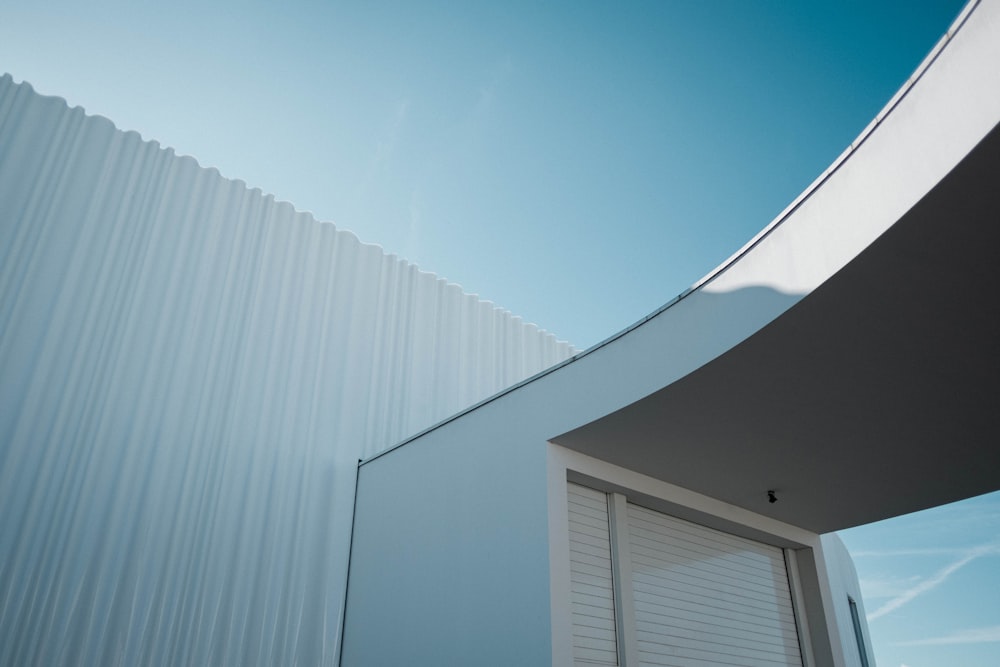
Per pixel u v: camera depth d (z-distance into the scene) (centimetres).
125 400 661
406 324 912
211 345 728
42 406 617
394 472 732
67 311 654
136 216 722
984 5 311
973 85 313
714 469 634
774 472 639
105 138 729
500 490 596
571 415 567
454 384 936
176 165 773
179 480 667
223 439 705
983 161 313
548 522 541
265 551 695
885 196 362
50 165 686
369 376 843
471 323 1001
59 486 606
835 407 525
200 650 628
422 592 629
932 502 695
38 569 577
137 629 604
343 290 857
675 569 668
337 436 789
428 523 657
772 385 498
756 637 722
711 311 486
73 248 673
